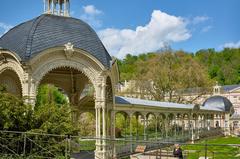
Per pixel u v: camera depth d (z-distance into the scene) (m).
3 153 24.41
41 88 67.12
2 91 28.08
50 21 33.91
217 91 123.31
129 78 111.62
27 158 23.88
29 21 34.75
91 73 33.44
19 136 24.77
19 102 26.33
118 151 37.16
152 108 50.38
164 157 36.62
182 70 86.56
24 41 31.78
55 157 24.12
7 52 31.67
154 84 85.06
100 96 33.47
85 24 35.78
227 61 186.75
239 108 137.62
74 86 42.00
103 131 33.53
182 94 90.50
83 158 32.25
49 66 31.91
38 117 26.64
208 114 87.19
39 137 24.67
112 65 34.78
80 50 32.66
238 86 142.88
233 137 86.38
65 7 36.56
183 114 66.06
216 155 40.38
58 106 30.00
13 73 35.69
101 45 34.81
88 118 55.53
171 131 63.50
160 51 90.25
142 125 69.19
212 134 85.12
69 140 22.61
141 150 40.19
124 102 42.03
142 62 93.56
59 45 31.86
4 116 25.02
